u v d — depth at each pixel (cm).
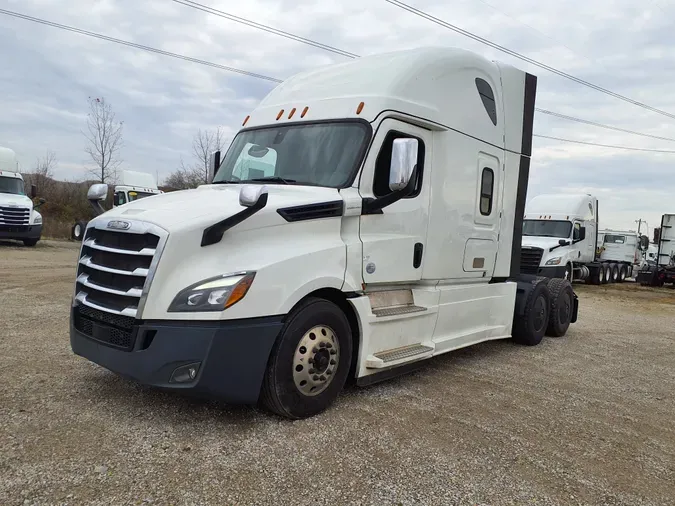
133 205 440
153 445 353
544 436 419
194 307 362
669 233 2322
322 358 423
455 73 583
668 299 1778
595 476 355
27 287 1024
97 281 409
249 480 316
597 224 2192
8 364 504
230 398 377
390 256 496
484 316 669
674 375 652
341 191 457
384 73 520
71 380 468
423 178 537
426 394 507
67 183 3641
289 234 416
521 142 719
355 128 484
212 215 387
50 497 282
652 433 445
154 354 362
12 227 1986
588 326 1028
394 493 313
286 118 536
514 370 629
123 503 282
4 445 336
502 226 687
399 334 518
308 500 299
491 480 338
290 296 395
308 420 416
